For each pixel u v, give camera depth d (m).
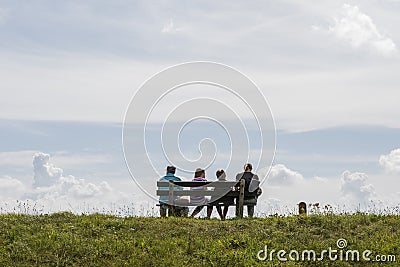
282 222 18.28
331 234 17.34
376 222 18.38
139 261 15.12
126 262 15.06
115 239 16.53
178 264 15.05
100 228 17.31
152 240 16.50
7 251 15.42
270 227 17.88
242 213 20.17
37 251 15.40
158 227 17.64
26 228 16.94
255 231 17.42
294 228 17.75
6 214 18.55
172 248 16.02
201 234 17.20
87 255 15.41
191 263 15.23
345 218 18.55
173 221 18.36
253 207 20.70
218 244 16.33
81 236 16.58
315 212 19.14
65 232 16.80
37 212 18.78
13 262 14.83
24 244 15.72
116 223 17.70
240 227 17.91
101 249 15.71
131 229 17.38
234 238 16.75
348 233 17.42
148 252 15.77
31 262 14.95
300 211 20.45
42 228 17.03
